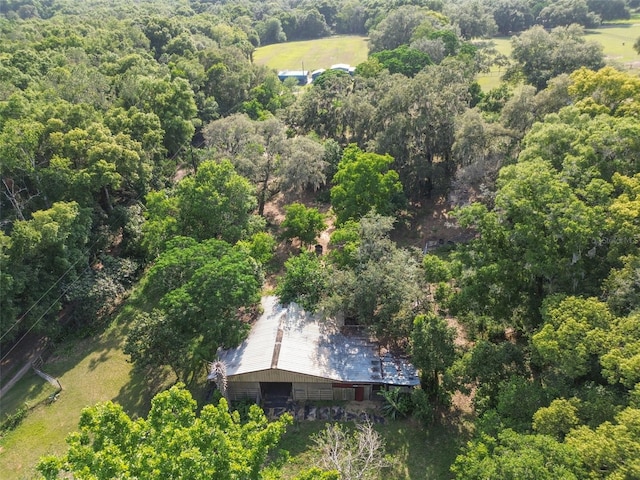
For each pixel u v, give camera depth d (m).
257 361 30.61
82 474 14.41
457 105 50.47
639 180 28.89
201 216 40.84
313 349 31.84
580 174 31.53
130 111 52.41
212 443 16.31
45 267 38.34
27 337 39.25
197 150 57.62
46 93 48.72
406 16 98.06
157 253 42.78
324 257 40.47
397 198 49.88
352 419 30.06
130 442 16.83
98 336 39.19
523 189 28.92
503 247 30.42
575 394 22.11
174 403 18.30
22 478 27.61
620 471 17.05
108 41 78.25
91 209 41.84
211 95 76.62
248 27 132.12
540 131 36.47
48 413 32.34
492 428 22.67
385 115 52.53
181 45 87.25
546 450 18.70
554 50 64.75
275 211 56.97
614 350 20.59
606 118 35.16
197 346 32.25
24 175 41.16
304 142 51.84
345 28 149.88
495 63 76.50
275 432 18.09
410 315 31.19
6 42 67.25
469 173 44.91
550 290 27.94
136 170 47.66
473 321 32.16
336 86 64.06
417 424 29.36
